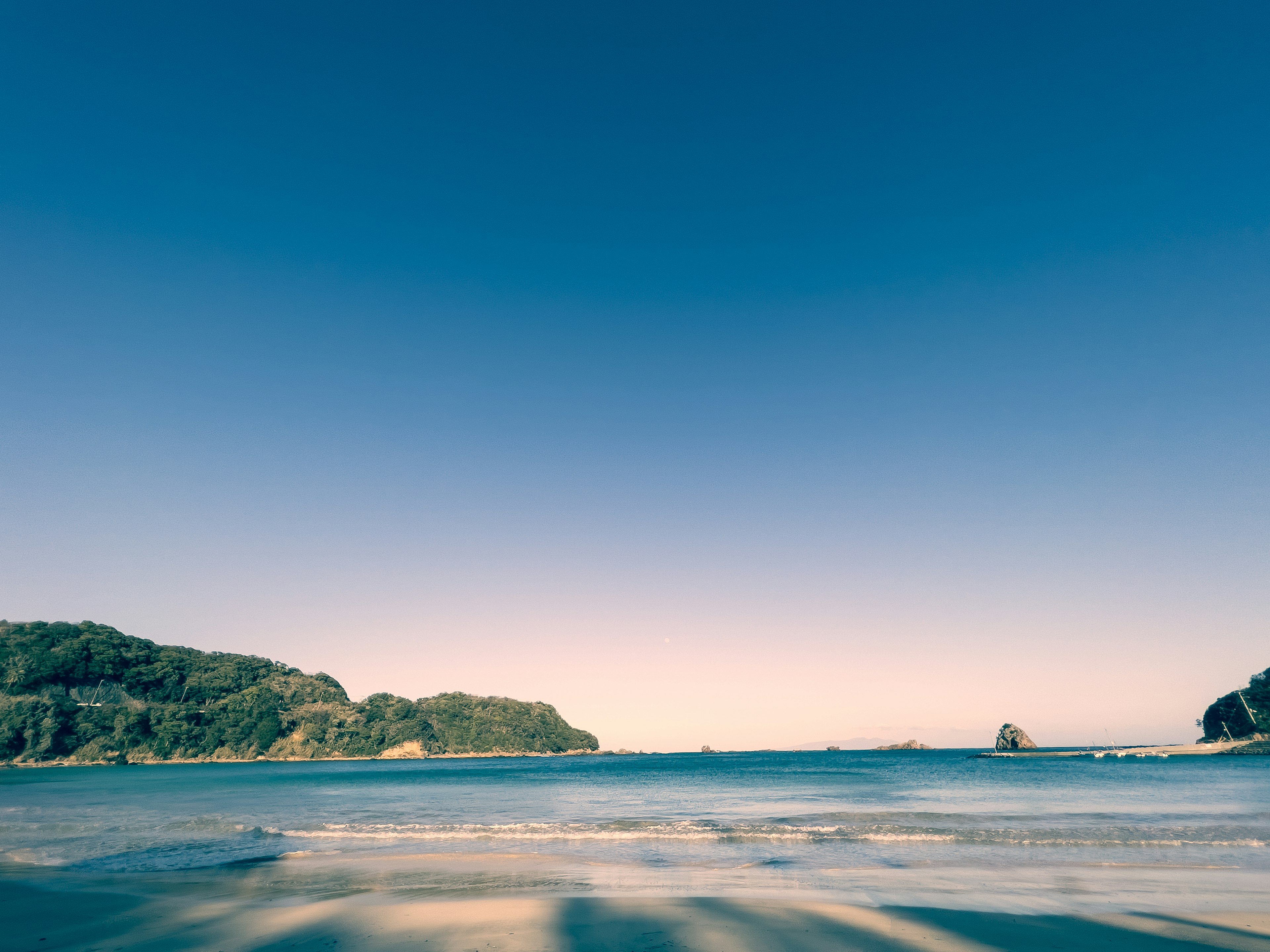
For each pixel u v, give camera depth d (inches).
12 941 486.3
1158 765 3880.4
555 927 504.7
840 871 729.6
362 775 3750.0
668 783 2491.4
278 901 605.0
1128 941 467.2
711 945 460.8
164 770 5152.6
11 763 5792.3
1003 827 1047.6
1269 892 624.1
